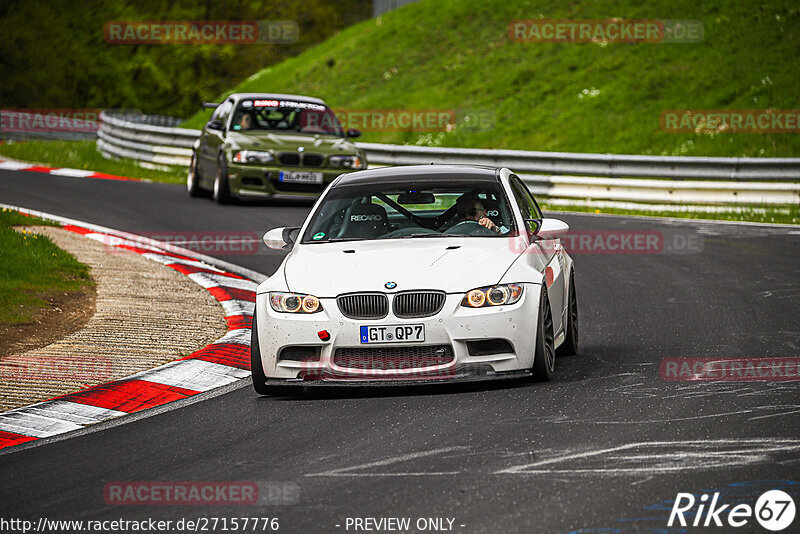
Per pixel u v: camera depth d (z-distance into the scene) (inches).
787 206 2504.9
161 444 841.5
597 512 627.2
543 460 740.0
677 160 2704.2
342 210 1135.0
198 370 1113.4
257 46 7121.1
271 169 2420.0
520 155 2896.2
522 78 4072.3
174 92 7091.5
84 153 3661.4
